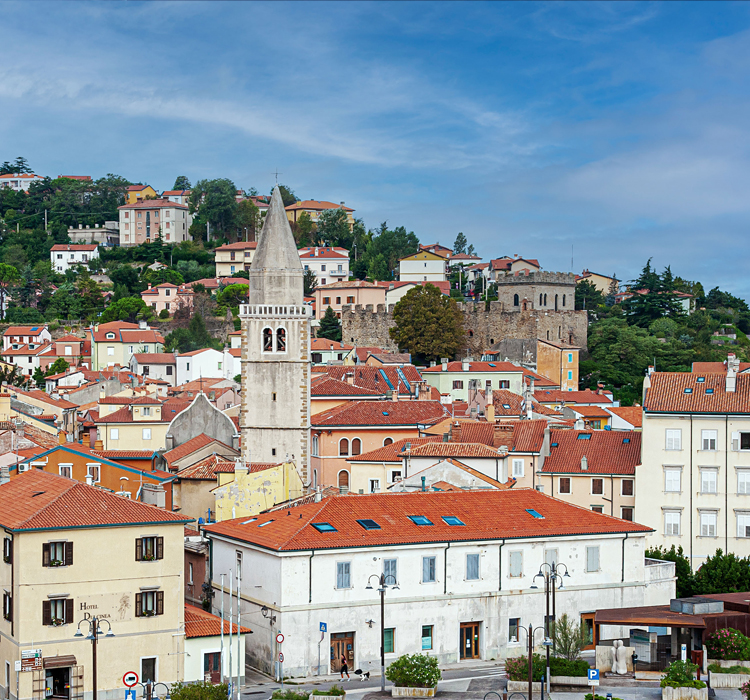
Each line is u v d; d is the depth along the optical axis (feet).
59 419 506.07
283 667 266.36
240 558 289.74
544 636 295.89
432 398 556.92
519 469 414.00
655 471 396.37
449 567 285.84
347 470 453.17
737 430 389.39
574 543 303.27
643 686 256.73
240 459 378.32
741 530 387.14
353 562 275.18
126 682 231.50
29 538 241.55
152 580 254.88
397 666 252.83
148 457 396.37
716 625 271.49
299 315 408.67
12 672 241.96
